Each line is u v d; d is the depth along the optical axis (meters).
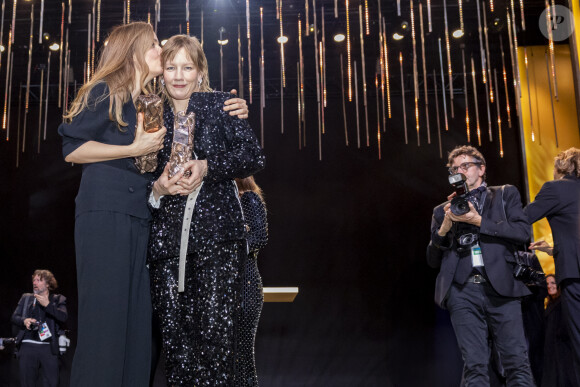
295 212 8.55
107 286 1.51
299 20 7.09
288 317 8.19
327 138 8.73
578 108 4.80
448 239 3.05
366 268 8.33
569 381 3.65
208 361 1.48
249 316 2.24
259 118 8.79
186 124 1.57
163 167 1.67
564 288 2.98
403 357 8.00
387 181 8.57
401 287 8.23
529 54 7.02
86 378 1.46
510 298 2.88
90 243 1.54
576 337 2.91
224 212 1.58
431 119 8.68
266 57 8.25
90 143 1.60
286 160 8.70
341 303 8.23
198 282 1.53
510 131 8.37
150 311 1.61
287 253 8.42
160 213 1.60
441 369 7.89
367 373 7.98
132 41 1.75
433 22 7.39
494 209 3.06
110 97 1.63
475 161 3.23
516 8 6.97
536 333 3.67
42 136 8.91
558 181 3.11
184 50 1.74
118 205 1.57
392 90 8.73
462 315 2.94
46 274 6.12
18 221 8.67
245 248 1.62
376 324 8.14
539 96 6.85
